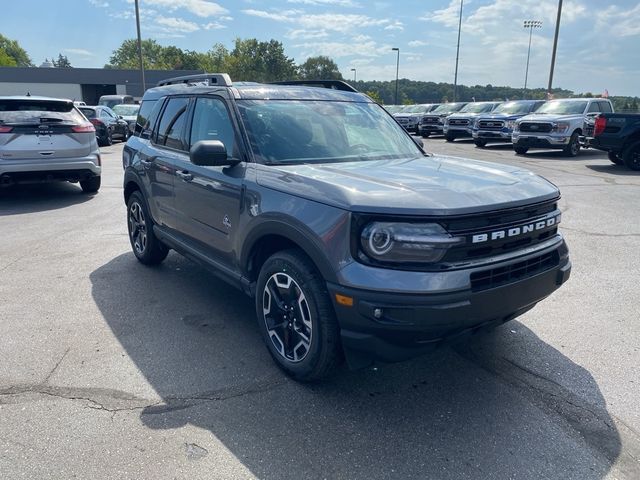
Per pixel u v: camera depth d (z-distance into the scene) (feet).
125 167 19.52
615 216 26.71
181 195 14.98
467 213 9.04
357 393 10.86
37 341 13.16
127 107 90.94
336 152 13.05
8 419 9.90
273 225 10.76
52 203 31.32
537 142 55.26
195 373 11.64
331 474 8.51
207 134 14.19
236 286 13.06
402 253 8.93
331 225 9.51
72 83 185.37
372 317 8.94
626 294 16.22
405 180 10.43
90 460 8.78
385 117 15.65
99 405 10.37
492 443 9.28
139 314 14.88
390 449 9.12
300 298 10.57
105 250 21.36
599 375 11.55
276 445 9.20
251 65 301.02
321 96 14.98
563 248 11.16
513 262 9.66
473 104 85.20
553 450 9.08
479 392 10.91
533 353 12.57
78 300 15.89
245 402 10.52
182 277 18.06
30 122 29.63
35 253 20.92
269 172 11.48
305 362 10.66
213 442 9.27
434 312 8.72
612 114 43.78
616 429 9.66
